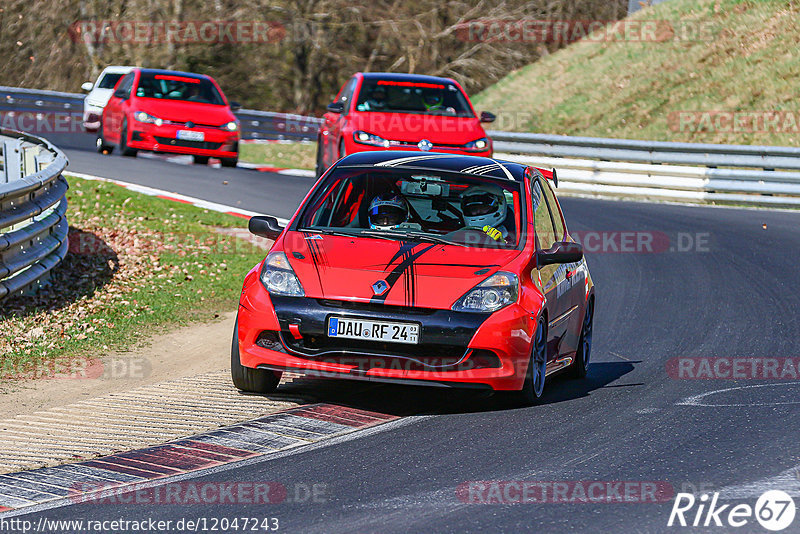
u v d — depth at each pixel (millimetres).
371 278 25250
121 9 161750
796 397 27750
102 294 39406
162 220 54562
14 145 49906
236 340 26250
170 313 38031
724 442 23031
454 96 62344
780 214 70125
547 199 31094
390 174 29125
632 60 120000
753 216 68500
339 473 20469
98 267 43531
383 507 18391
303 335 24984
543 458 21641
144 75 79375
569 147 81875
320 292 25031
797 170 75812
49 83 169250
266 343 25500
